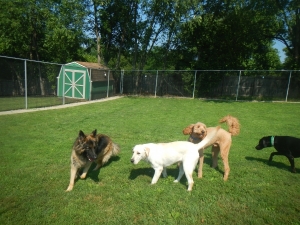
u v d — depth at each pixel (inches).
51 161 203.9
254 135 318.3
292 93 784.3
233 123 192.7
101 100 729.0
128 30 946.7
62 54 987.3
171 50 975.0
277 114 489.1
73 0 861.8
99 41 963.3
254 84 831.1
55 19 857.5
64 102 621.9
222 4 853.8
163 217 126.2
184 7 774.5
